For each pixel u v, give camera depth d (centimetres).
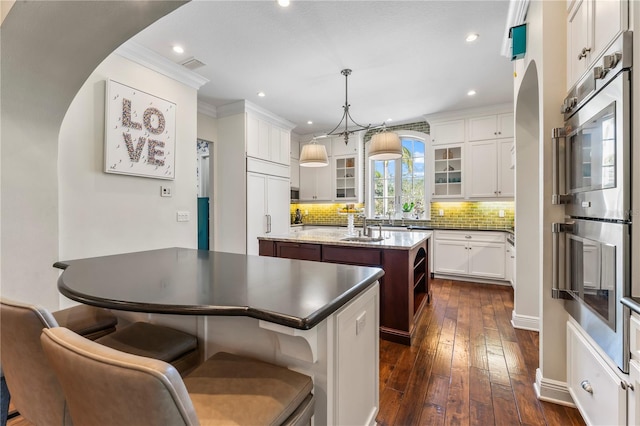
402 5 235
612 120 123
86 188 255
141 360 60
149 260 179
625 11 116
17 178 202
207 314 93
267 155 486
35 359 94
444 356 233
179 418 60
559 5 178
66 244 242
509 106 450
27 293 209
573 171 162
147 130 298
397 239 313
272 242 336
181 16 246
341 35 274
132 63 288
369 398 143
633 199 115
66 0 157
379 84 380
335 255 295
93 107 260
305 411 95
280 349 104
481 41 284
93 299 102
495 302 366
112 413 63
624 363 117
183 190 339
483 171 469
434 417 166
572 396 168
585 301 149
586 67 148
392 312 262
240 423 80
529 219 280
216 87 389
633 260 115
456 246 476
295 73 349
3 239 197
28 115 204
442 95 418
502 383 197
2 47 170
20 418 163
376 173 600
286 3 231
